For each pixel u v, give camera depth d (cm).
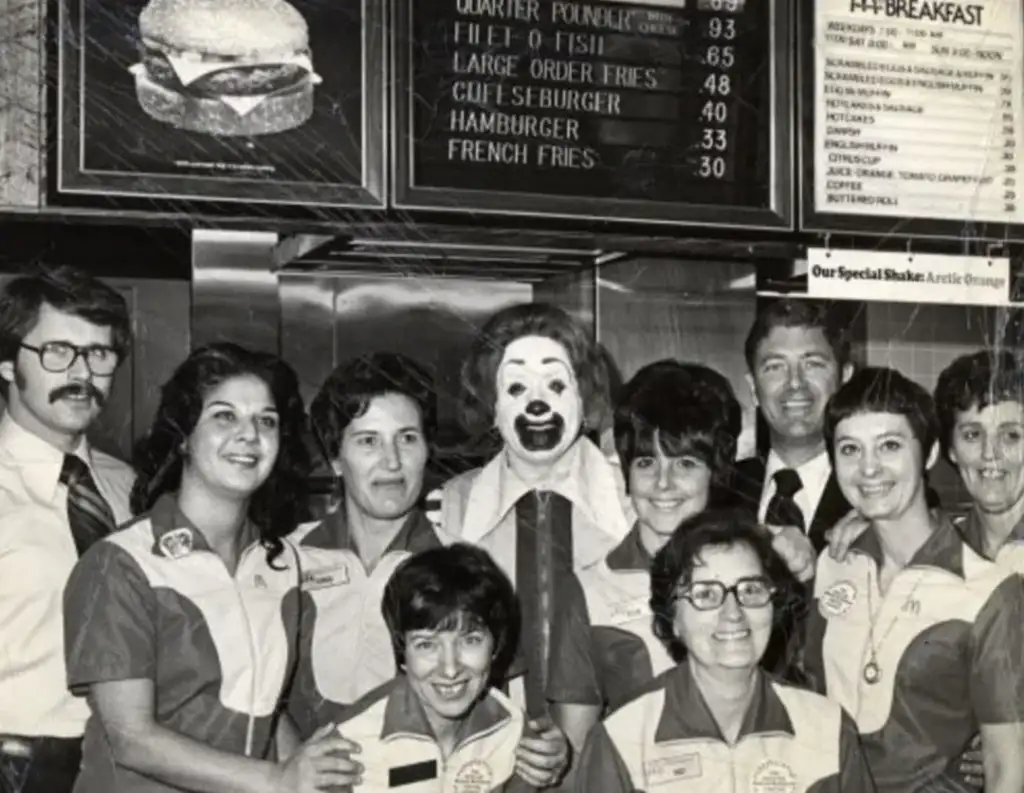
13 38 181
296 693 191
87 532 185
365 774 193
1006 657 216
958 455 216
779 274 210
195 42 187
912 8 216
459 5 195
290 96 190
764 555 208
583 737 202
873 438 213
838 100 212
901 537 214
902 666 213
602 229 201
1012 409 218
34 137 182
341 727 193
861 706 212
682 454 205
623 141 202
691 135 205
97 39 183
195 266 188
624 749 203
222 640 188
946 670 214
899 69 215
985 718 216
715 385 207
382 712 194
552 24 199
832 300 212
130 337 186
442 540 197
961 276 218
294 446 192
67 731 183
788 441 210
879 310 214
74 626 184
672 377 205
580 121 200
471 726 197
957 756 215
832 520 211
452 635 196
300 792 190
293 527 192
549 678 201
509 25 197
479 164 196
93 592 184
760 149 208
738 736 206
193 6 187
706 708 205
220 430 189
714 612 206
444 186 195
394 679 195
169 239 187
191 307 188
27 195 181
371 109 193
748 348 208
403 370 196
